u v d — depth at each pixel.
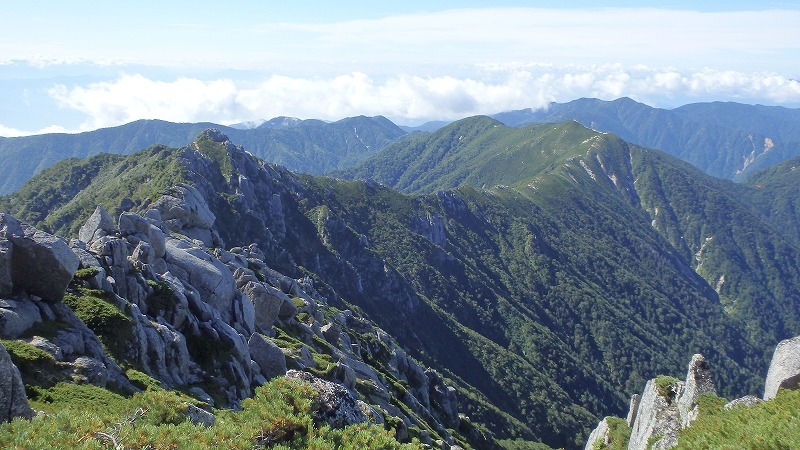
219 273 67.88
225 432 24.17
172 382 44.75
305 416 26.08
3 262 37.16
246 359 56.19
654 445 50.09
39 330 36.75
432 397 128.50
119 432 22.64
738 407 41.75
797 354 41.75
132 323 44.03
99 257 51.03
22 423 22.08
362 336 117.25
